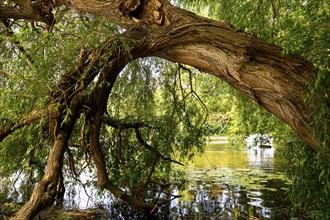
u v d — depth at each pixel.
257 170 9.55
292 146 3.94
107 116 4.87
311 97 2.48
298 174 3.49
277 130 6.31
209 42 2.99
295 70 2.67
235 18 3.52
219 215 5.56
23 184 6.18
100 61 3.47
